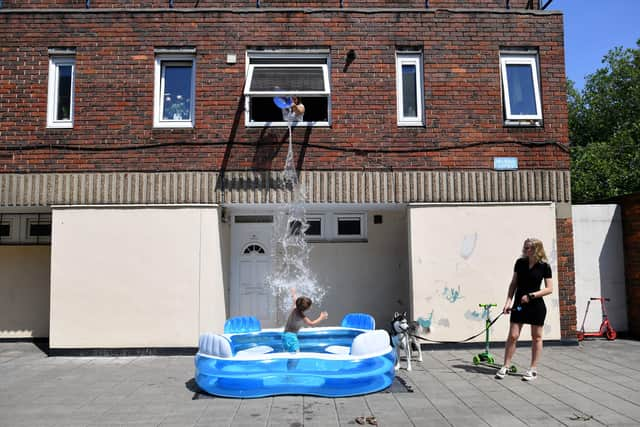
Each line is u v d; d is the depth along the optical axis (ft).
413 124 30.45
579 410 18.11
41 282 34.73
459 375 23.47
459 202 29.94
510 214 29.96
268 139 29.91
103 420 17.51
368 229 35.55
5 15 30.35
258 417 17.72
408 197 29.89
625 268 33.68
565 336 29.84
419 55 31.07
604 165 68.03
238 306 34.47
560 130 30.55
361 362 20.76
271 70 30.35
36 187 29.45
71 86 30.53
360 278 35.32
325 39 30.58
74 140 29.71
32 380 23.24
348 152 30.01
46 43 30.22
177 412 18.38
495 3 32.63
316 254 35.29
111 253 29.04
